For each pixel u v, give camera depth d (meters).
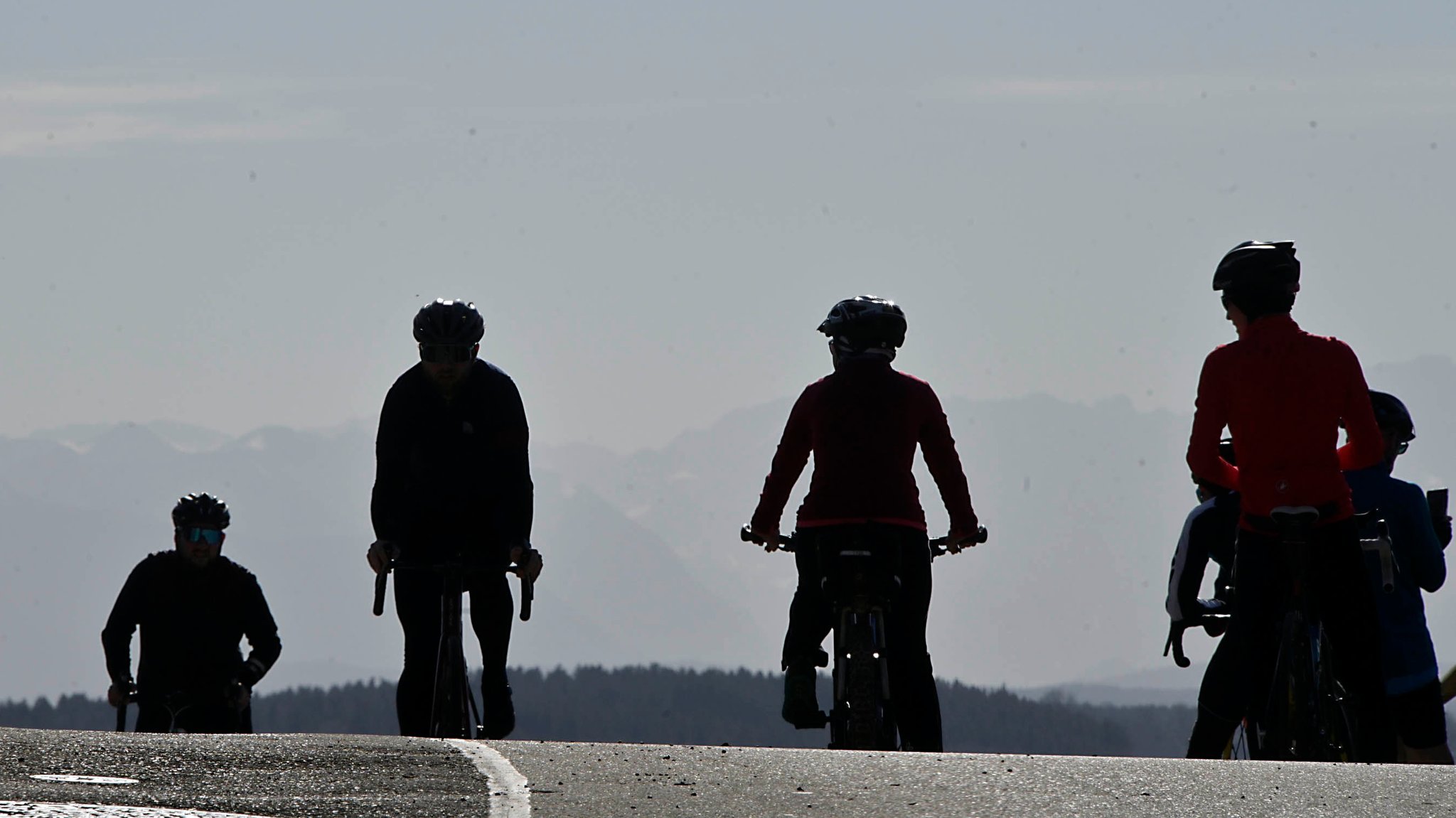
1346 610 27.89
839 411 32.31
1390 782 19.81
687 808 17.66
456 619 31.70
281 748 21.28
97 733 22.61
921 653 32.53
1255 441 28.00
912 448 32.59
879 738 30.73
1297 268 28.34
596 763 20.81
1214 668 28.56
